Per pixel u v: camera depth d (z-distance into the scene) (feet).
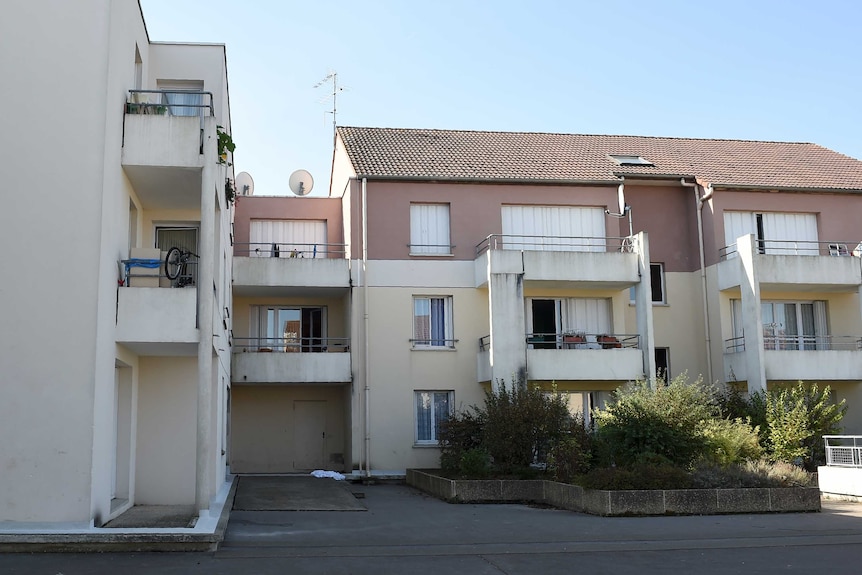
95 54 42.11
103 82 41.98
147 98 52.19
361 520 51.65
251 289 88.99
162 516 46.37
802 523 50.21
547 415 70.23
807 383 91.50
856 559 37.24
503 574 33.47
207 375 45.98
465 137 105.29
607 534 45.52
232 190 68.64
